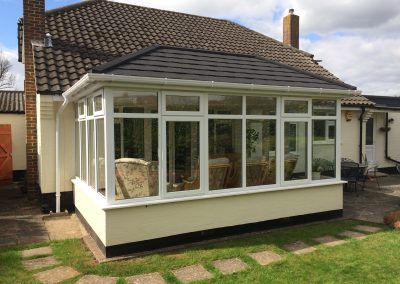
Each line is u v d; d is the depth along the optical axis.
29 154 11.23
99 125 7.15
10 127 16.30
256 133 8.11
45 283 5.37
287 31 18.78
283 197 8.39
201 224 7.34
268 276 5.63
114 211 6.45
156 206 6.84
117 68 6.70
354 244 7.10
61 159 9.86
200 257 6.40
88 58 10.58
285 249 6.88
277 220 8.33
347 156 15.65
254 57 9.92
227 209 7.64
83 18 13.16
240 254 6.59
